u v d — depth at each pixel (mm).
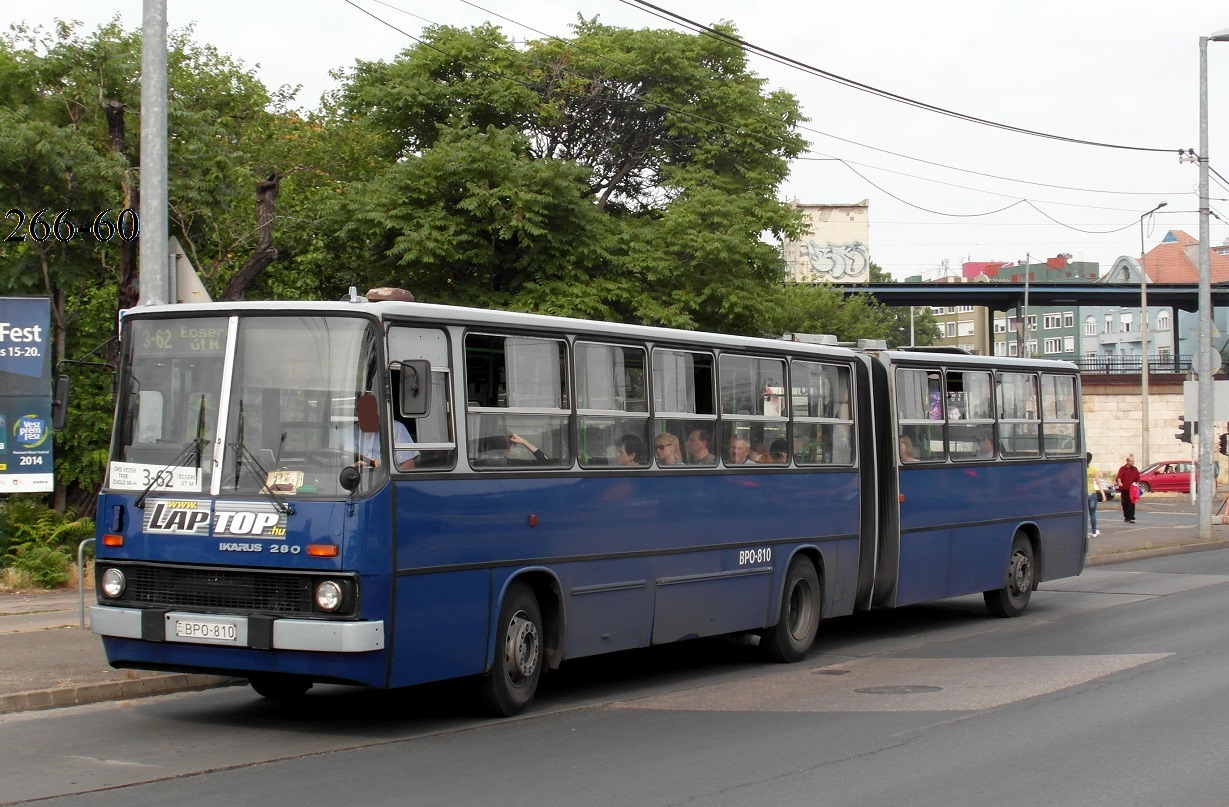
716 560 12523
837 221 96375
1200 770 8305
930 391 16219
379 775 8086
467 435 9711
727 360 12836
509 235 24828
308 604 8750
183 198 21422
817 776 8133
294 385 9133
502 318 10141
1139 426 66438
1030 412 18281
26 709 10203
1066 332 118812
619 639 11281
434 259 24859
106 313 21484
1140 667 12734
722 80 30656
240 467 9094
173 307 9547
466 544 9586
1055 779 8047
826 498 14312
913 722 10023
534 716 10336
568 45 30703
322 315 9188
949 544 16391
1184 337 104188
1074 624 16781
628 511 11359
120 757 8523
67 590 17594
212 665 8961
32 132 19281
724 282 27172
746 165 30203
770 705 10945
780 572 13492
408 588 9047
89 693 10602
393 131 28859
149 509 9250
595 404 11078
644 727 9867
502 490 9969
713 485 12484
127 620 9141
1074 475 19250
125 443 9500
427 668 9250
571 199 25906
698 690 11867
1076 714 10289
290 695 10945
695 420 12312
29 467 17812
